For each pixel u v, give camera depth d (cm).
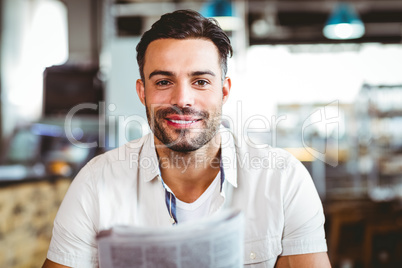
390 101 506
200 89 101
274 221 113
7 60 404
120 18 582
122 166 116
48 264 111
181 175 111
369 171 520
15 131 427
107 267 77
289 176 114
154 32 100
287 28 704
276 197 113
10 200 242
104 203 113
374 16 701
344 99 588
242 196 115
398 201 375
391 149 507
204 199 113
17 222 248
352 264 333
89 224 112
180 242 75
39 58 402
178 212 113
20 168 382
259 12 642
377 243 335
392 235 334
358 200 380
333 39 605
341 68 630
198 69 99
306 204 113
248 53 608
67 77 462
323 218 117
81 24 477
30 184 261
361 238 336
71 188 114
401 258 330
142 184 115
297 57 626
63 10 401
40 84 443
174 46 99
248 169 117
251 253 112
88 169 116
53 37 395
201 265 76
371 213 346
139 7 572
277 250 113
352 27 494
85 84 467
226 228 77
